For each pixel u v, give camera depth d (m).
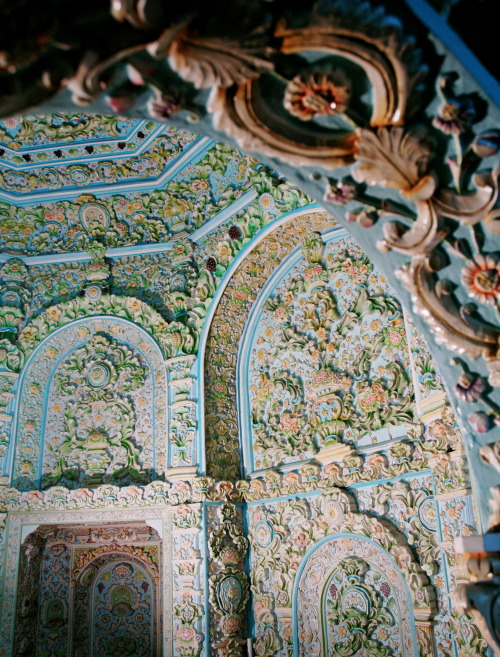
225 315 8.78
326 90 1.88
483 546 1.92
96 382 9.24
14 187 8.80
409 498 6.59
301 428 8.04
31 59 1.61
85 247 9.36
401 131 1.94
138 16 1.62
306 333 8.28
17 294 9.29
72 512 8.55
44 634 8.83
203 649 7.57
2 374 8.95
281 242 8.34
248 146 1.99
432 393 6.11
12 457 8.80
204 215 8.80
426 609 6.07
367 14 1.76
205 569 7.82
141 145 8.30
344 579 7.12
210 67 1.78
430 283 2.09
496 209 2.00
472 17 1.95
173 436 8.55
